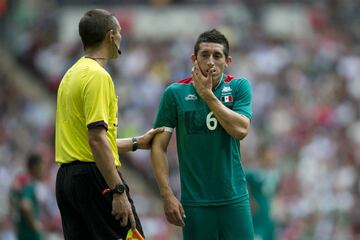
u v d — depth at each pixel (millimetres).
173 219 24484
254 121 72500
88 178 23188
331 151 66312
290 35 90875
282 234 57094
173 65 80562
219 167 24422
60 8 92000
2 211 55844
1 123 69000
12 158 62844
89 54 23812
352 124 70688
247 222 24641
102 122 22688
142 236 23547
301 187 62625
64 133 23531
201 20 90625
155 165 24812
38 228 40656
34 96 72688
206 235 24469
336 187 61031
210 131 24422
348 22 92938
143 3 92312
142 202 60969
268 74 79750
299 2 94312
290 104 74312
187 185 24688
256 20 92312
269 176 45031
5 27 78938
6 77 73750
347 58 81688
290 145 68938
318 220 59062
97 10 23938
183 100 24703
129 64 80125
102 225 23172
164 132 25000
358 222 57688
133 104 74312
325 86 77000
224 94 24703
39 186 41156
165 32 90750
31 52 77688
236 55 83188
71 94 23328
